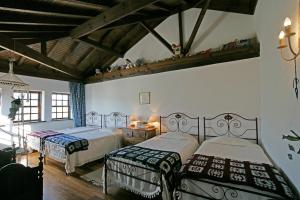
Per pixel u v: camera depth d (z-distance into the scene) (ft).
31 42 11.94
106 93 19.15
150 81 15.96
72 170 11.77
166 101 15.01
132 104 17.13
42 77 17.62
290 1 5.24
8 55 14.58
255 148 9.48
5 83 9.96
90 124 20.48
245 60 11.51
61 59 16.98
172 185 7.54
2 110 15.35
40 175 5.44
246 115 11.46
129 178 8.57
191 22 14.23
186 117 13.96
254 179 5.71
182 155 9.22
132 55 17.85
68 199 8.68
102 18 9.82
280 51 6.48
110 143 14.71
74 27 11.48
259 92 11.00
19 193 4.91
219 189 5.91
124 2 8.84
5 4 7.22
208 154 8.52
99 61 19.38
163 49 15.69
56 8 8.90
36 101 18.19
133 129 14.94
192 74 13.67
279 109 6.75
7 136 15.64
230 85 12.06
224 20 12.89
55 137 13.30
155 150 9.52
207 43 13.51
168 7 13.99
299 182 4.88
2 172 4.60
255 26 11.51
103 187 9.32
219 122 12.49
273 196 5.12
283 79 6.22
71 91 20.04
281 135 6.52
